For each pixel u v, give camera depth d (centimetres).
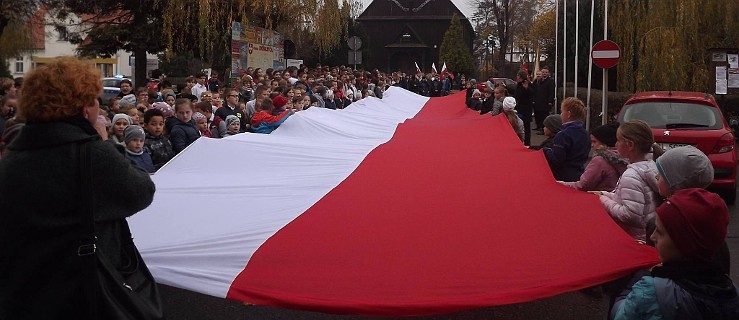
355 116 1059
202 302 648
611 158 575
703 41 2105
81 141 303
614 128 592
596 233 457
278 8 2192
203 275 418
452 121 1050
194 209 516
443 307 392
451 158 692
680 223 275
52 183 297
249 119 1182
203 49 2088
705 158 356
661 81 2025
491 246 449
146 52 2289
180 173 636
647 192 493
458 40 6644
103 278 300
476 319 600
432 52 8125
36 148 302
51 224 296
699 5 2039
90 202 298
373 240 459
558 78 2947
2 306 296
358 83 2433
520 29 6488
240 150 678
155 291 326
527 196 536
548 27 4756
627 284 431
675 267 279
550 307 633
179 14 2019
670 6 2036
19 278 297
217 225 478
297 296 402
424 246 445
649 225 434
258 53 2038
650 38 2034
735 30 2059
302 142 766
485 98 1598
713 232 274
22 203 296
